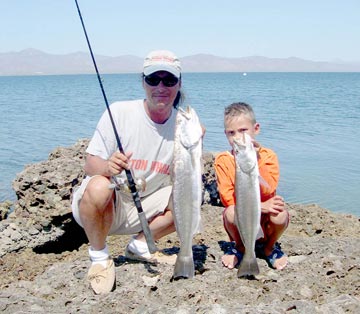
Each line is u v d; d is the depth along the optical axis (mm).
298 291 2049
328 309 1777
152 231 2311
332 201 5285
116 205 2191
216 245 2533
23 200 3336
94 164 2141
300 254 2420
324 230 3516
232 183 2166
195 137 1890
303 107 15930
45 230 3238
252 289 2014
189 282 2061
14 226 3197
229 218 2158
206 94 23203
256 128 2217
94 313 1821
